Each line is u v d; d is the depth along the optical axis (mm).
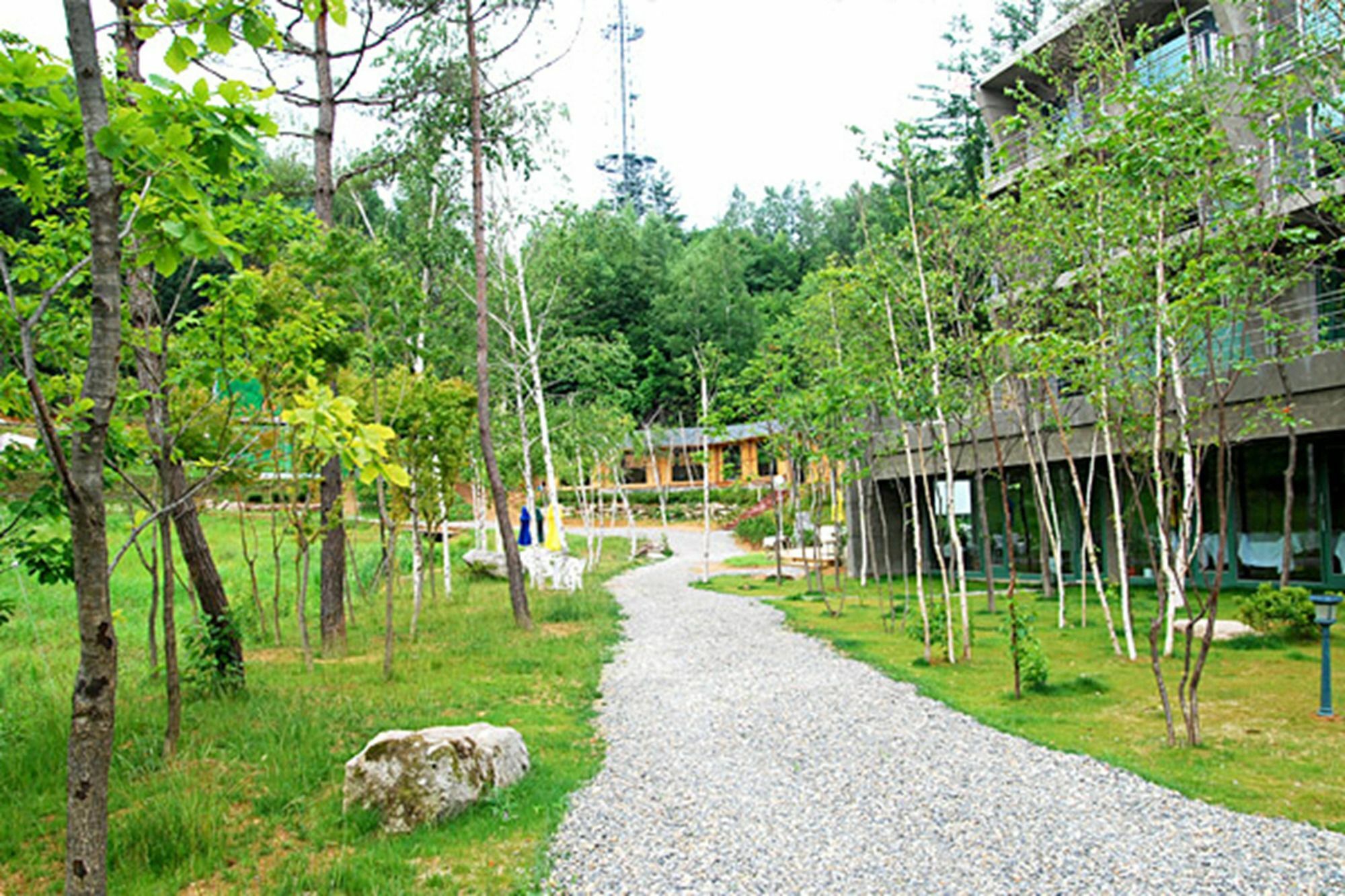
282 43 3312
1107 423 8742
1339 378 12680
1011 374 11422
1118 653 10930
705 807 5883
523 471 23266
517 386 20672
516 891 4594
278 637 12445
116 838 5105
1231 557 16750
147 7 3182
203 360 6609
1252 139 10914
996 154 11109
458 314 18781
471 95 14680
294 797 5844
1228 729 7355
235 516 27766
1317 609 7664
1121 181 7656
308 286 9875
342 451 3596
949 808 5738
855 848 5125
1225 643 11109
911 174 11445
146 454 6996
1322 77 8562
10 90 2928
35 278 5836
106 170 3105
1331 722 7434
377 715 7832
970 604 16891
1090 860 4852
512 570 14047
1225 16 14227
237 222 4254
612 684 10062
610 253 22203
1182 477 15070
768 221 79812
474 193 14711
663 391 47875
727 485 48844
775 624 14703
